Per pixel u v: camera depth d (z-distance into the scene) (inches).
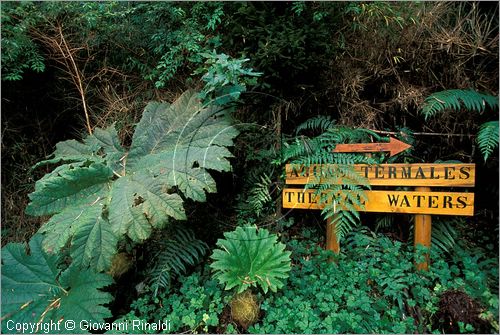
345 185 97.9
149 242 107.1
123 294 99.9
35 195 83.4
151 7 110.7
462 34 98.6
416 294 83.7
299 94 105.4
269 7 94.8
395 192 92.7
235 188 112.1
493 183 100.7
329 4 95.7
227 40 100.9
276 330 79.2
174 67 109.8
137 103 124.1
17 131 134.0
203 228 108.4
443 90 100.0
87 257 81.3
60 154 102.8
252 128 107.4
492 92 98.3
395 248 93.8
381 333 77.2
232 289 92.5
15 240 126.0
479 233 102.7
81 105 131.3
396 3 102.7
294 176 99.7
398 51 101.1
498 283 87.6
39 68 113.9
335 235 98.2
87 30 118.0
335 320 79.4
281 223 106.3
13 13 106.5
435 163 89.9
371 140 102.0
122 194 87.5
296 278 90.4
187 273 102.1
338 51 103.8
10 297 86.0
